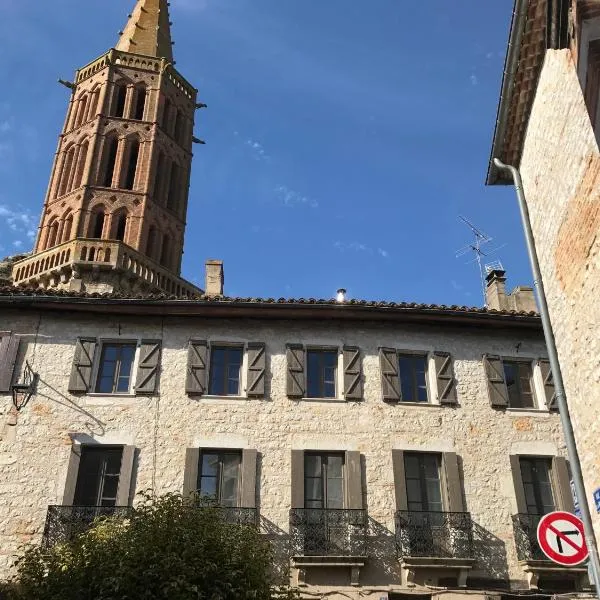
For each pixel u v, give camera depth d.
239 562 12.65
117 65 46.19
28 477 15.83
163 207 43.12
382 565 15.63
